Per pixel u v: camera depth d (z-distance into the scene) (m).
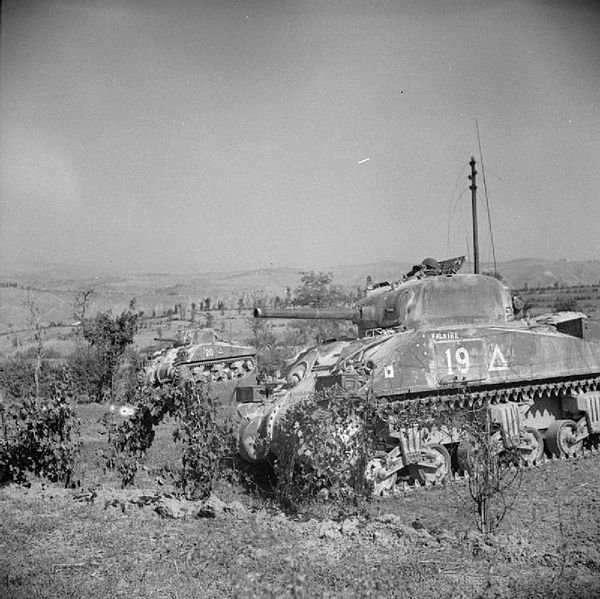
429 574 10.23
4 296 111.69
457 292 19.30
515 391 18.28
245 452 17.02
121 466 15.83
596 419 19.58
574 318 20.11
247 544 11.40
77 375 36.34
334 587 9.74
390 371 16.39
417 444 16.20
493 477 12.78
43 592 9.48
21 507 13.50
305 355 18.83
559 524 12.80
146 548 11.24
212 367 43.62
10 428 17.39
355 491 14.09
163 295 165.75
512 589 9.69
